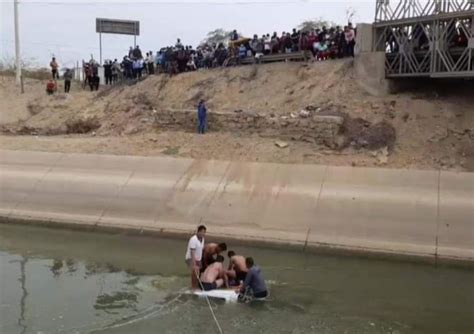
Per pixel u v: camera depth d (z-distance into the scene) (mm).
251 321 13047
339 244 18781
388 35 26328
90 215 22047
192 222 20828
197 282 15086
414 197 19766
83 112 33469
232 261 15609
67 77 38062
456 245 18031
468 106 24438
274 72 30203
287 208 20484
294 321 13094
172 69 34094
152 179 23000
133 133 28844
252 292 14484
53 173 24438
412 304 14414
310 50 30266
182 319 13141
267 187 21500
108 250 19078
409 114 24438
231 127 26453
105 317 13273
